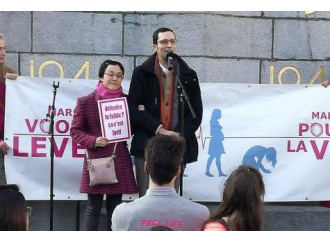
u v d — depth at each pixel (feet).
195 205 13.67
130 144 22.65
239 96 23.76
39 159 22.86
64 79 22.98
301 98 23.99
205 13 24.80
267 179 23.80
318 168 24.02
